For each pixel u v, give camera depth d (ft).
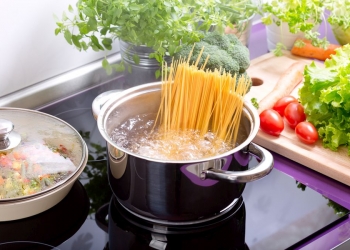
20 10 3.93
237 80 4.13
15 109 3.56
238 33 4.62
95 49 3.94
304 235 3.17
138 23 3.77
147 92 3.46
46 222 3.21
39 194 3.03
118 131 3.41
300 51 5.05
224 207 3.18
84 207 3.36
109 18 3.68
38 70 4.29
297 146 3.92
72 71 4.52
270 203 3.43
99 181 3.59
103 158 3.80
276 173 3.74
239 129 3.43
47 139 3.36
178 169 2.86
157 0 3.56
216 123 3.43
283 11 4.76
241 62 4.15
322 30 5.73
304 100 4.08
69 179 3.14
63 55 4.40
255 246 3.09
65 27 3.98
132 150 3.27
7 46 3.99
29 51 4.15
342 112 3.88
